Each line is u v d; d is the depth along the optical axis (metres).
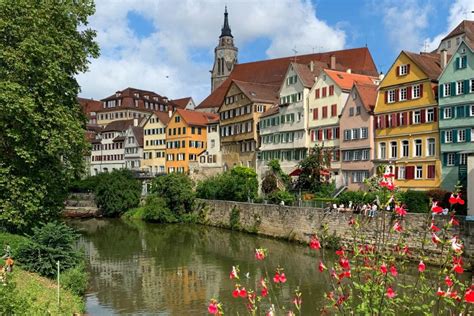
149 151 104.31
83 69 35.00
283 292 29.16
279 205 51.81
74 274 28.02
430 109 48.31
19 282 23.92
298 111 66.56
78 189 88.38
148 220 71.62
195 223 67.19
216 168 85.12
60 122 31.39
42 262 27.42
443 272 9.34
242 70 115.25
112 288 32.31
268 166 66.75
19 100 28.83
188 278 35.03
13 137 29.80
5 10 30.23
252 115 78.44
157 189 72.69
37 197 31.69
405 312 9.95
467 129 44.62
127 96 141.50
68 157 34.47
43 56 30.47
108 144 116.19
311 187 56.06
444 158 46.62
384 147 53.25
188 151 93.94
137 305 28.33
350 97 57.47
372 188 10.30
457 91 45.53
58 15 32.91
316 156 56.44
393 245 11.68
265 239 51.53
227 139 86.44
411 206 39.38
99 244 50.94
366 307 9.70
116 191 76.56
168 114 105.25
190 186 71.06
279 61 110.38
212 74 142.38
